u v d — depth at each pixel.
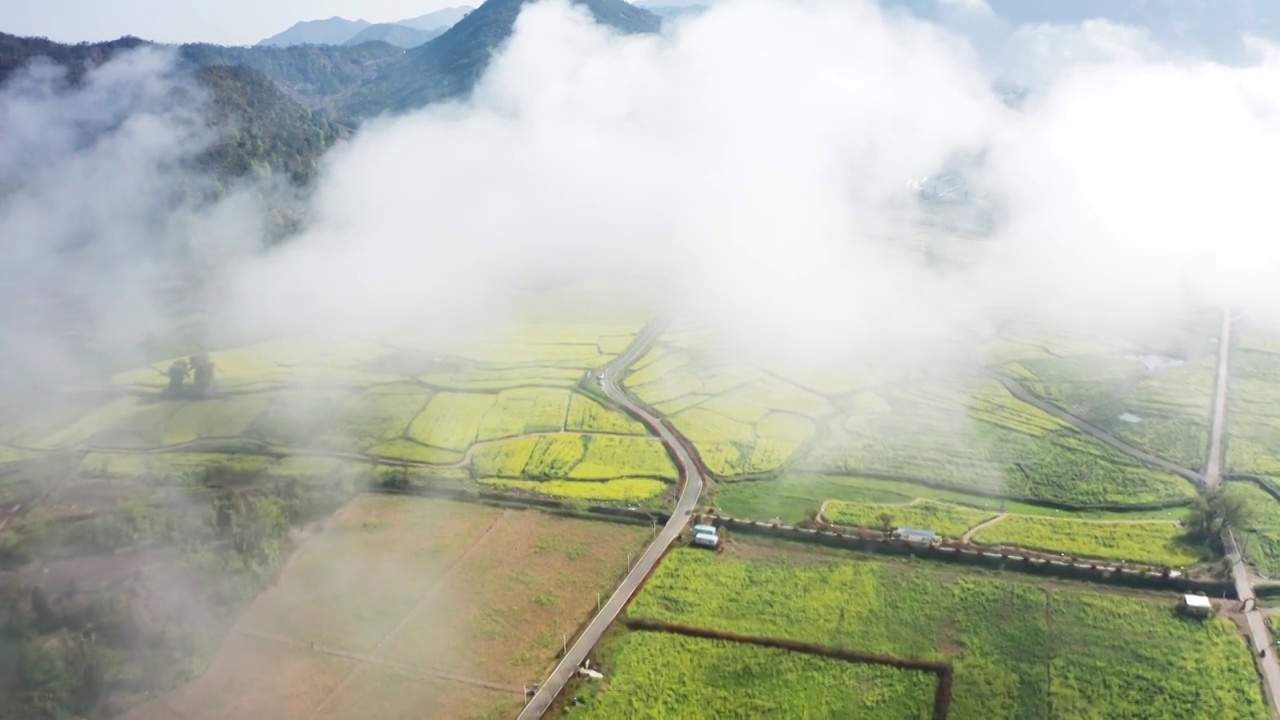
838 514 139.62
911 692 100.69
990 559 124.75
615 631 111.56
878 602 116.38
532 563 127.88
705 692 101.44
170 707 101.19
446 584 123.00
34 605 112.62
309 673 106.06
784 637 109.56
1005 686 100.88
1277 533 132.75
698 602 117.06
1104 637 108.69
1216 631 109.00
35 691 101.81
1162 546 128.88
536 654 108.25
